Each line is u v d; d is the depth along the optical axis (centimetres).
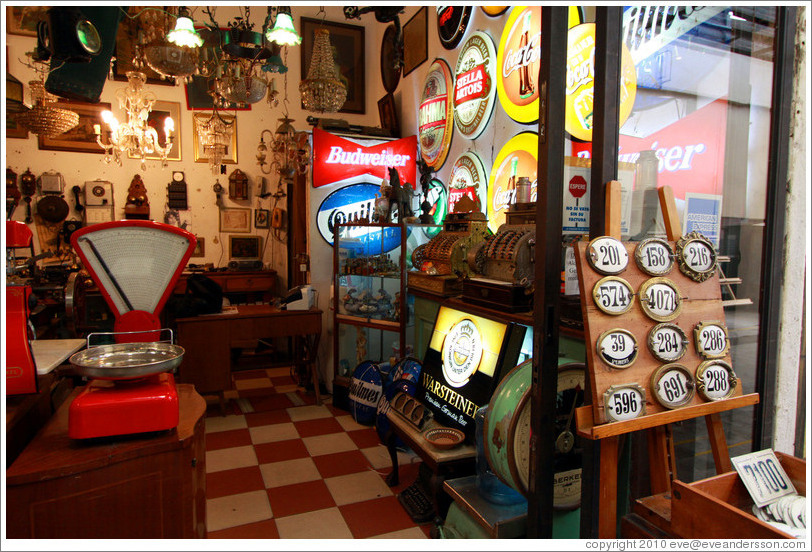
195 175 625
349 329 457
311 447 347
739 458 147
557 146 164
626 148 196
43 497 129
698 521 129
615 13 152
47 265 566
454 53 422
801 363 213
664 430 154
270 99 387
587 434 136
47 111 355
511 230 275
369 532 244
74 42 235
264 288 624
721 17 211
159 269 196
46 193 571
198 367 402
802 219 206
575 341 214
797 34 196
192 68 308
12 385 146
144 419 142
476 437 214
